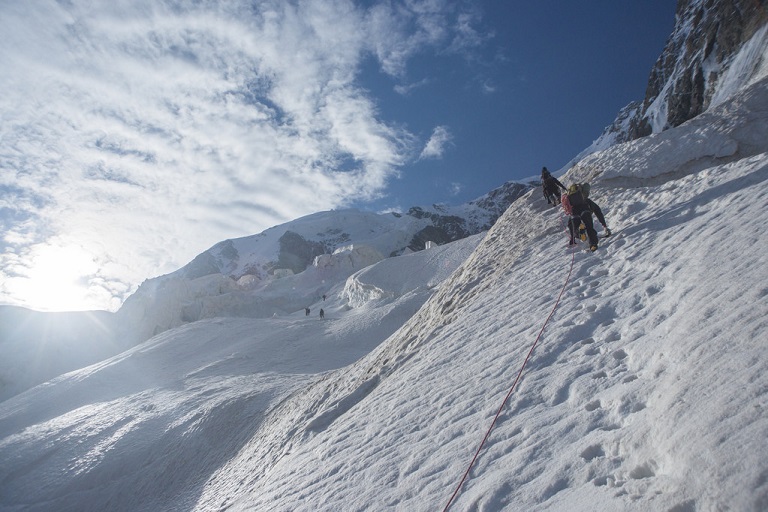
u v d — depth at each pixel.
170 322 86.62
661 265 7.05
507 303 9.64
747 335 3.76
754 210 6.86
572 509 3.16
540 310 8.12
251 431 21.58
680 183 10.91
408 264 76.38
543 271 10.25
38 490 25.41
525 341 7.18
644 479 3.04
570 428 4.28
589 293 7.71
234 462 19.41
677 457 2.98
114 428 29.56
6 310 79.56
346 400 12.02
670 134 13.46
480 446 4.91
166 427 27.14
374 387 11.67
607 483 3.25
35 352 72.19
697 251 6.55
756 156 10.00
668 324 5.06
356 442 7.67
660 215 9.57
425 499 4.52
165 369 45.59
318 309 81.94
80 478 25.14
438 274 70.75
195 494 18.98
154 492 21.81
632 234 9.31
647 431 3.47
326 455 8.07
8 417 38.91
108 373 46.00
